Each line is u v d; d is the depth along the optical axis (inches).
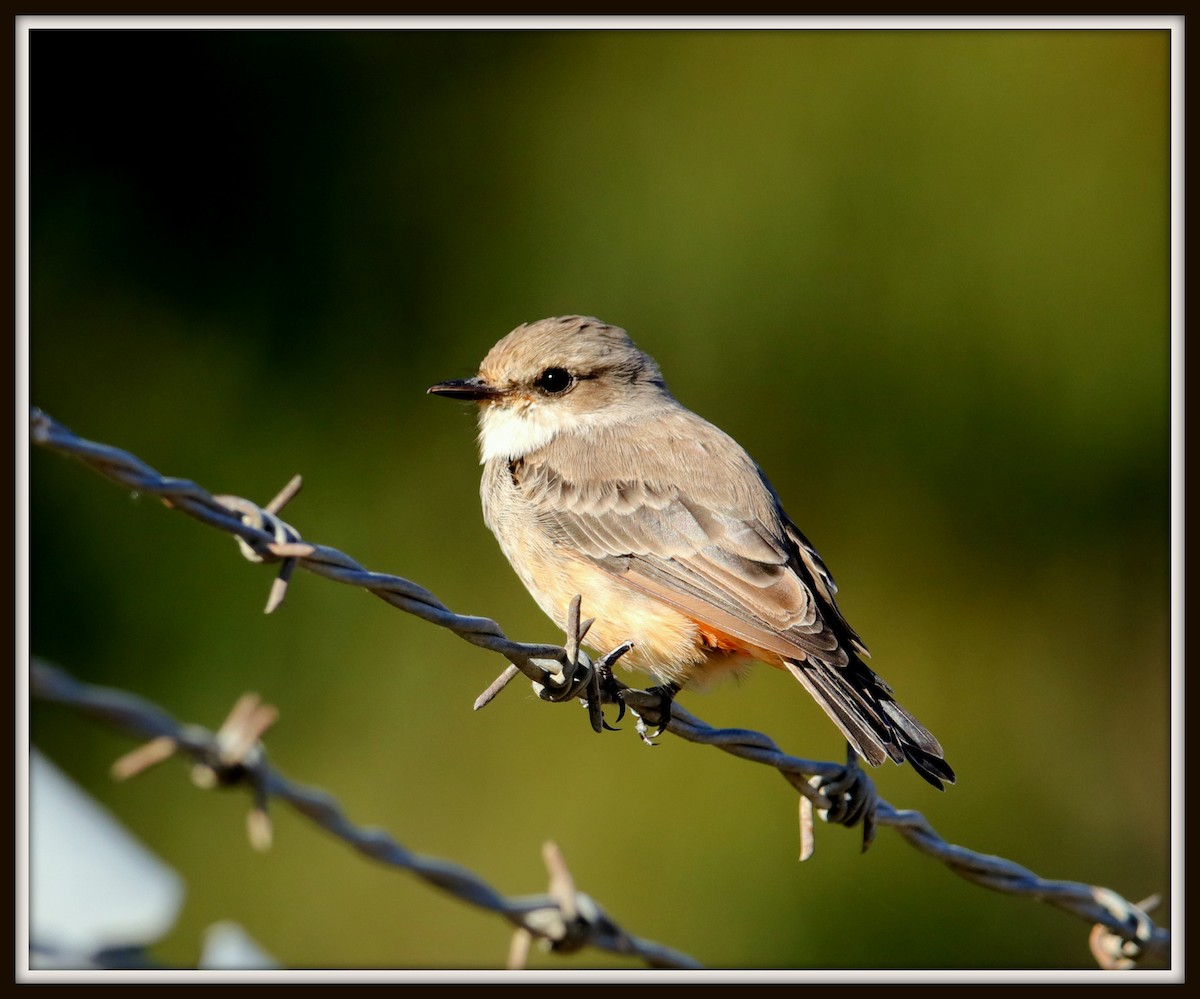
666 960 238.1
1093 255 530.9
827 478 546.0
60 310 504.4
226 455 508.1
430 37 559.5
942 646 545.0
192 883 427.8
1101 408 538.9
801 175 535.2
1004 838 525.0
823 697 279.6
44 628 458.3
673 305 537.0
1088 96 528.1
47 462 473.4
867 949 459.5
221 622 471.8
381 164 547.2
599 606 316.5
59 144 514.3
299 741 467.5
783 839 461.7
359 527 513.3
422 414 528.4
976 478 547.2
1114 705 548.7
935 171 534.0
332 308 532.1
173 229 523.8
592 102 551.2
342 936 436.5
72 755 443.8
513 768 466.9
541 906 224.2
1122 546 551.2
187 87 531.2
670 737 469.1
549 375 345.1
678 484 318.7
